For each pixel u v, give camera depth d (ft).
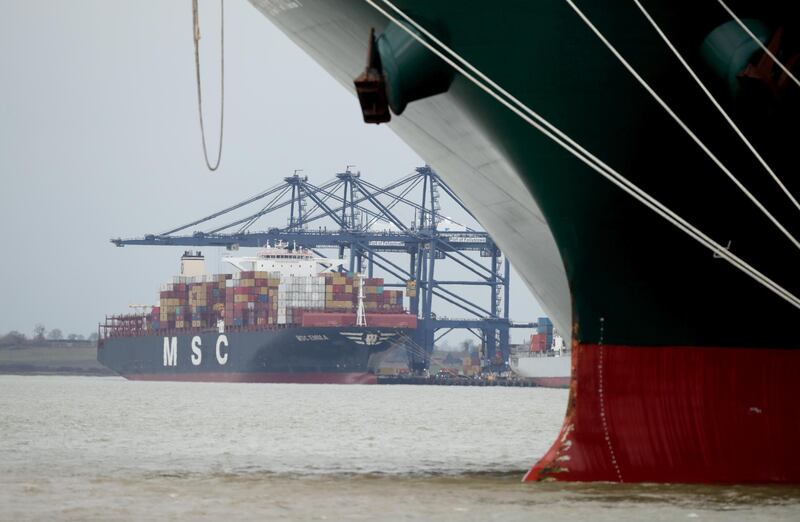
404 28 179.01
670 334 191.62
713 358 191.42
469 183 229.45
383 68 186.09
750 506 164.55
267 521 157.79
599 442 191.83
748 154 179.93
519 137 187.73
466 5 178.09
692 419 189.78
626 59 175.42
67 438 361.71
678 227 180.55
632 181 184.55
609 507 164.45
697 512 159.43
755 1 168.96
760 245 187.21
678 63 174.60
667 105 177.88
